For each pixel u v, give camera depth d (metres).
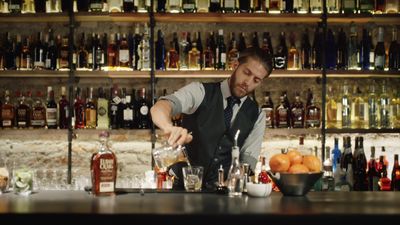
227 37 4.58
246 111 3.28
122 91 4.44
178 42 4.56
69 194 2.44
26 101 4.57
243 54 3.08
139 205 2.02
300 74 4.23
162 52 4.39
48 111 4.28
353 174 4.26
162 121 2.56
